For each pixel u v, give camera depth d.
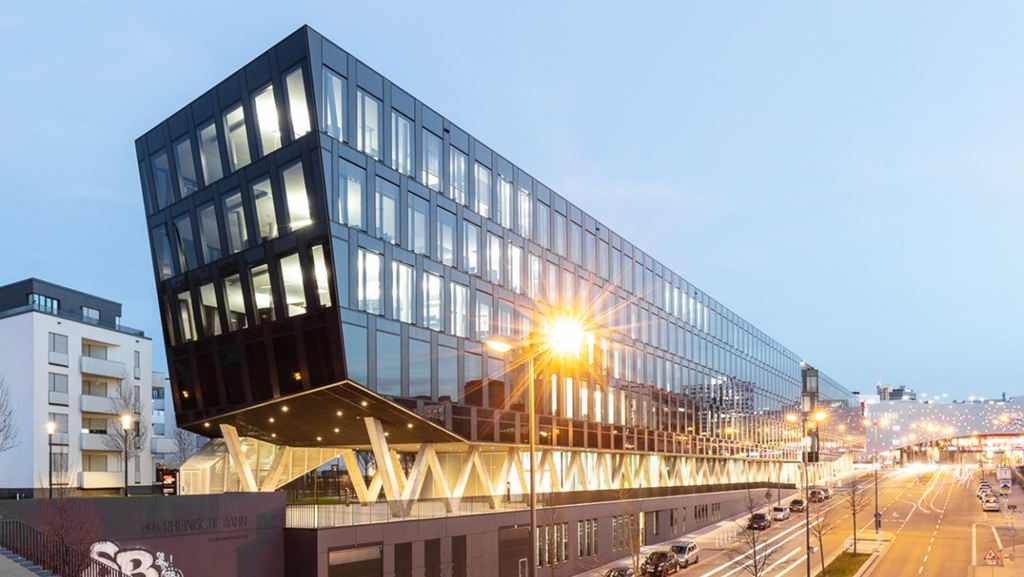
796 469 125.69
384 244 38.03
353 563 34.44
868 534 73.50
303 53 35.25
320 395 36.72
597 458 61.50
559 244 55.62
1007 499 105.31
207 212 40.84
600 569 52.84
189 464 43.97
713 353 87.50
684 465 79.81
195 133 41.25
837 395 169.75
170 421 90.56
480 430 44.31
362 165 37.16
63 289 69.06
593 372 59.00
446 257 42.62
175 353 43.34
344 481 76.56
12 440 59.16
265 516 33.03
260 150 37.53
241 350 39.28
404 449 49.62
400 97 40.16
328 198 35.00
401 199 39.50
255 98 37.75
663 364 73.00
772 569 54.09
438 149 42.81
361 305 36.25
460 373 42.88
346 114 36.59
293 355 36.84
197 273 41.59
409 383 38.88
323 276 35.25
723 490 88.31
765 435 107.25
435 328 41.16
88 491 64.56
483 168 46.94
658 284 73.69
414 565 37.59
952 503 102.56
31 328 60.47
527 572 46.19
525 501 47.84
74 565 24.67
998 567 54.56
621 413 63.19
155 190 44.06
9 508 25.98
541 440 50.56
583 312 58.25
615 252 64.81
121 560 27.83
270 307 37.72
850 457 183.62
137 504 28.64
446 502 41.59
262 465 47.28
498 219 48.06
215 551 30.95
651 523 65.56
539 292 52.16
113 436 64.25
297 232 36.03
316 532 32.91
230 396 40.09
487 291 46.06
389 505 38.06
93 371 65.06
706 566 55.22
